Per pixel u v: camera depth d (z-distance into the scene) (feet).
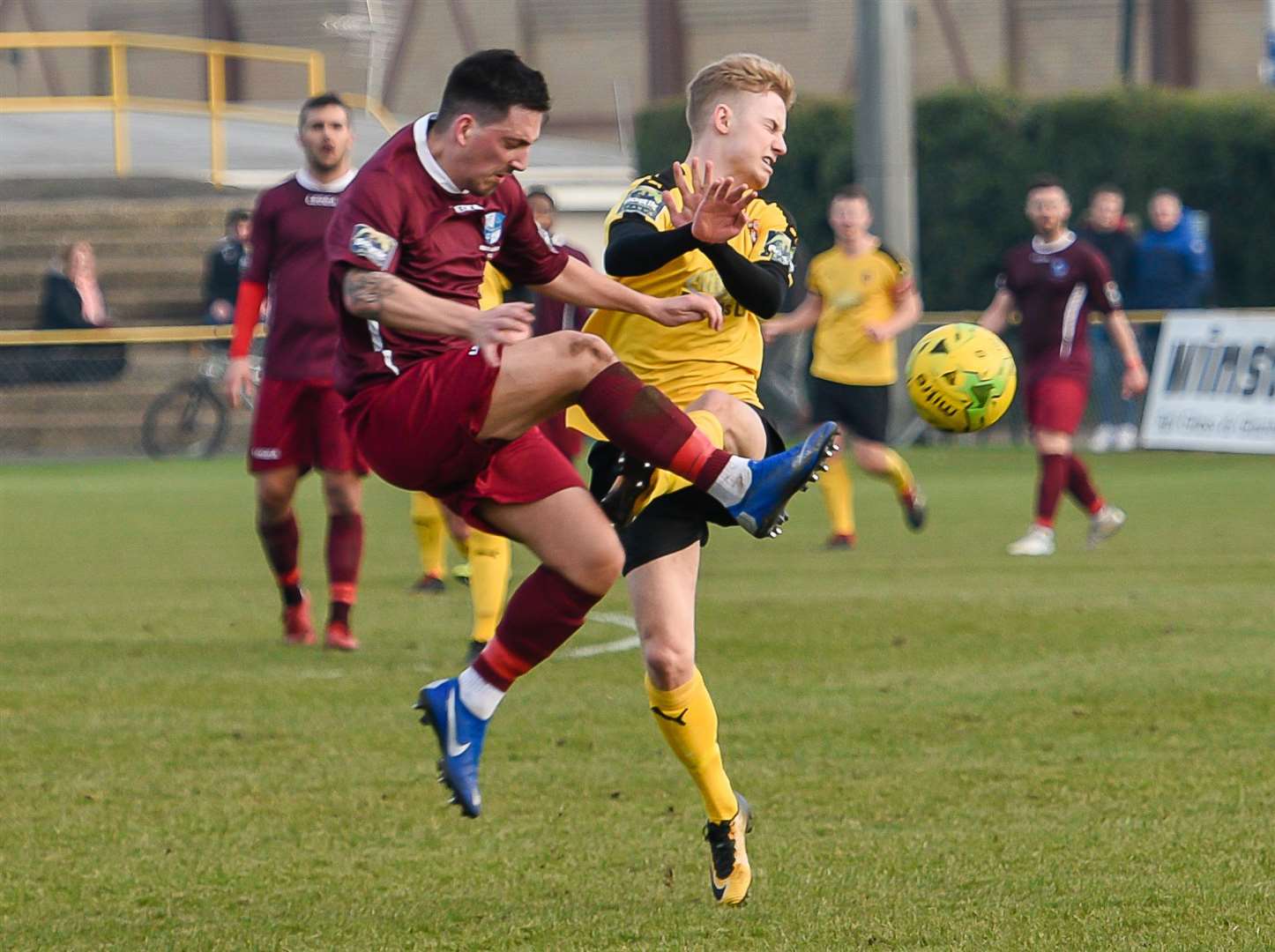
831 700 76.18
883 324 132.87
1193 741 67.21
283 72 433.07
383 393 45.78
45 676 84.58
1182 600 104.68
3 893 50.24
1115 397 211.41
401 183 46.39
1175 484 178.29
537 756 66.64
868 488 185.98
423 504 115.85
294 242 92.27
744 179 52.90
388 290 44.47
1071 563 124.47
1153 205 211.61
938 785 61.31
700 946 45.03
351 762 66.13
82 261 241.55
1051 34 379.96
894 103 223.51
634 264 50.93
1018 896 48.60
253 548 142.10
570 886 50.62
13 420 237.25
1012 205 262.26
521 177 311.27
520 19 419.54
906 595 109.50
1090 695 76.18
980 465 206.90
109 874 51.98
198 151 332.80
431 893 50.06
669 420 45.88
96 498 184.75
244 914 48.21
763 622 98.78
